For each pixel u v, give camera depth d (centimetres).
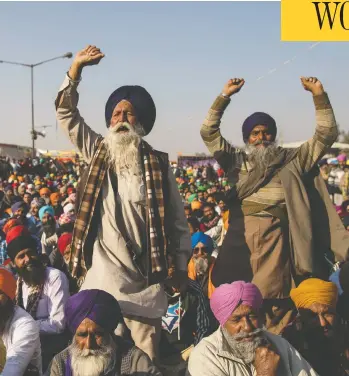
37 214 1155
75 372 346
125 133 392
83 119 419
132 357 354
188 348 478
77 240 391
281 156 469
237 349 354
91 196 392
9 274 418
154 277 383
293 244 457
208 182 2377
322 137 458
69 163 4441
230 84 482
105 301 354
